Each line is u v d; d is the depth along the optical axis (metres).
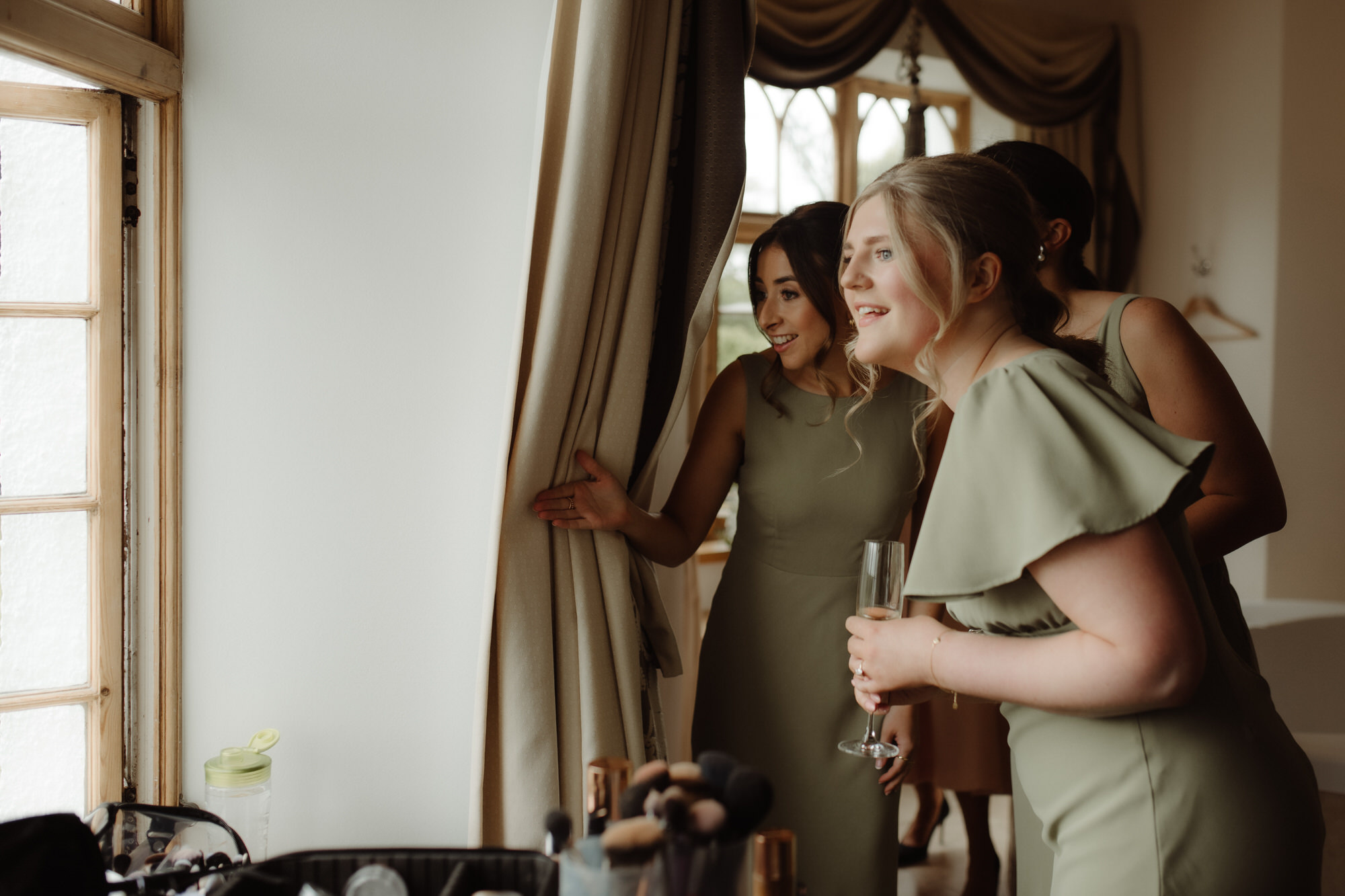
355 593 1.55
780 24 3.39
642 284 1.45
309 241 1.52
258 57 1.50
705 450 1.70
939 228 0.96
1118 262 4.21
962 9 3.81
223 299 1.50
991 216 0.97
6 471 1.43
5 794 1.44
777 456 1.65
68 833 0.86
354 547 1.55
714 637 1.71
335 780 1.56
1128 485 0.85
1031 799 1.04
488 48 1.56
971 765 2.31
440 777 1.58
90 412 1.45
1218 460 1.33
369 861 0.86
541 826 1.35
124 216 1.45
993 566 0.90
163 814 1.04
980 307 1.01
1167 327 1.34
